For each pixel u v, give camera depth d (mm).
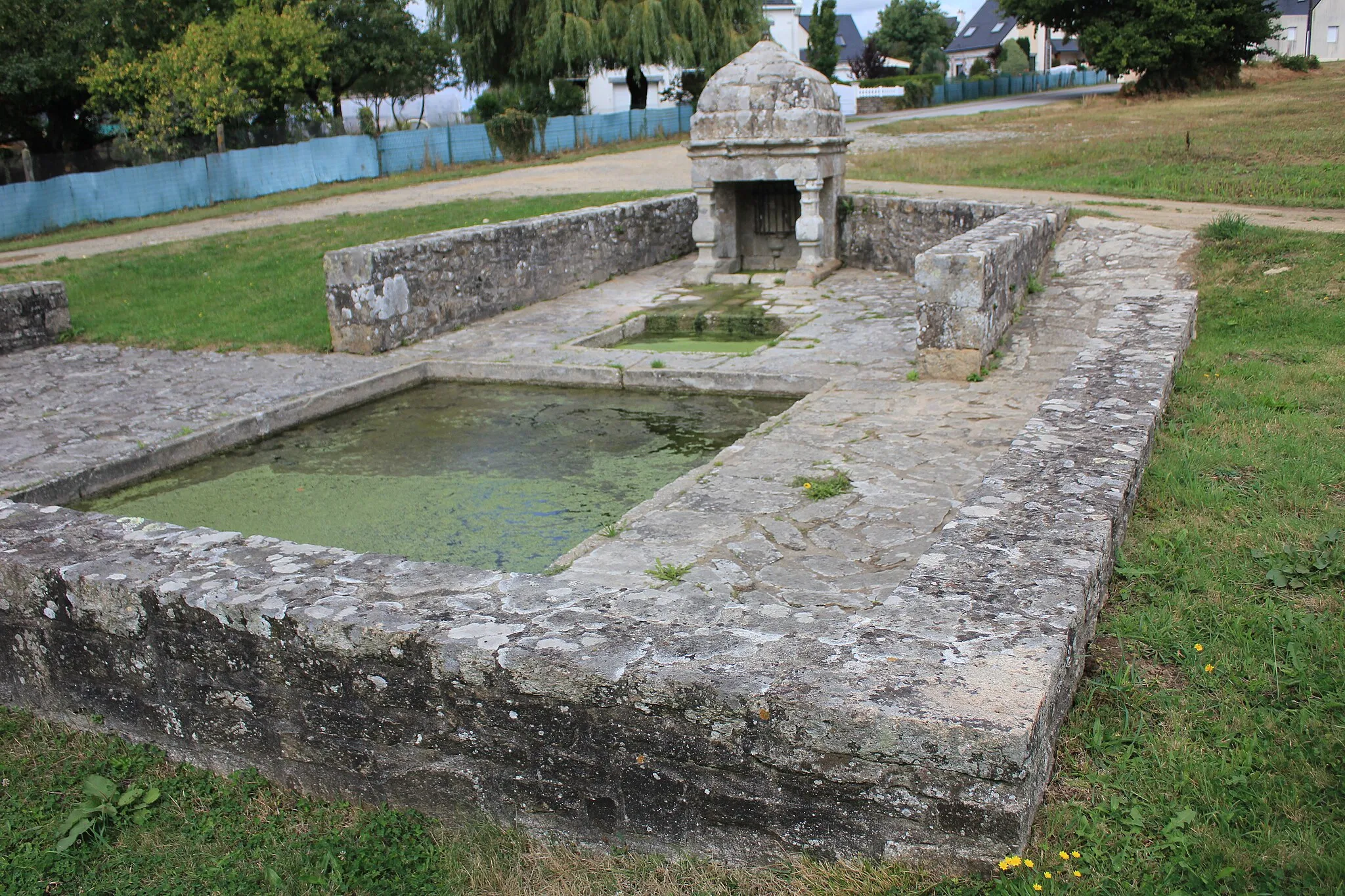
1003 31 72812
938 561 3180
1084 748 2785
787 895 2412
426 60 33438
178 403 7875
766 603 4035
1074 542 3299
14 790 3182
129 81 24938
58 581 3338
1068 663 2738
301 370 8812
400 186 21953
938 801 2316
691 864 2564
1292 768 2637
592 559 4594
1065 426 4605
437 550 5348
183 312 11266
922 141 22312
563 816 2730
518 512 5848
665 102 40375
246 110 25797
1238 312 8453
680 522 5008
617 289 12344
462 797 2859
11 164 25219
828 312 10352
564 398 8273
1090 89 45312
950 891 2291
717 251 13117
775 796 2473
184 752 3307
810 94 11977
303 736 3057
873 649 2604
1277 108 20656
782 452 6016
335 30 29969
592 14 28500
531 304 11500
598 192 17328
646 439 7109
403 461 6887
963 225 11469
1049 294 9648
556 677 2617
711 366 8352
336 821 2947
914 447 5953
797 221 12516
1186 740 2783
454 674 2750
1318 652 3168
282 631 2971
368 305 9195
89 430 7223
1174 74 28859
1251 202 12422
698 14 29547
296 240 15070
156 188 23797
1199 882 2289
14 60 24703
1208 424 5496
